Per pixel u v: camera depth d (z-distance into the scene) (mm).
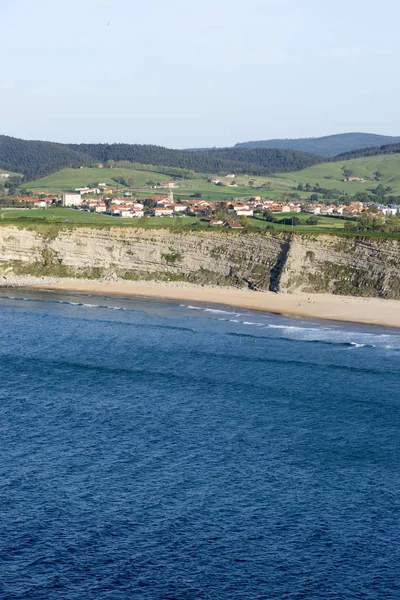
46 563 57562
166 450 78750
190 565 57531
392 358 113562
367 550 59875
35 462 75500
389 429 84562
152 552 59250
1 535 61375
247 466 74812
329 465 75125
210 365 110062
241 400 94500
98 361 112438
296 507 66438
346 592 54469
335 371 106438
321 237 174750
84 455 77312
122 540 60875
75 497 67938
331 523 63750
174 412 90312
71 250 191000
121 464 75125
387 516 65000
